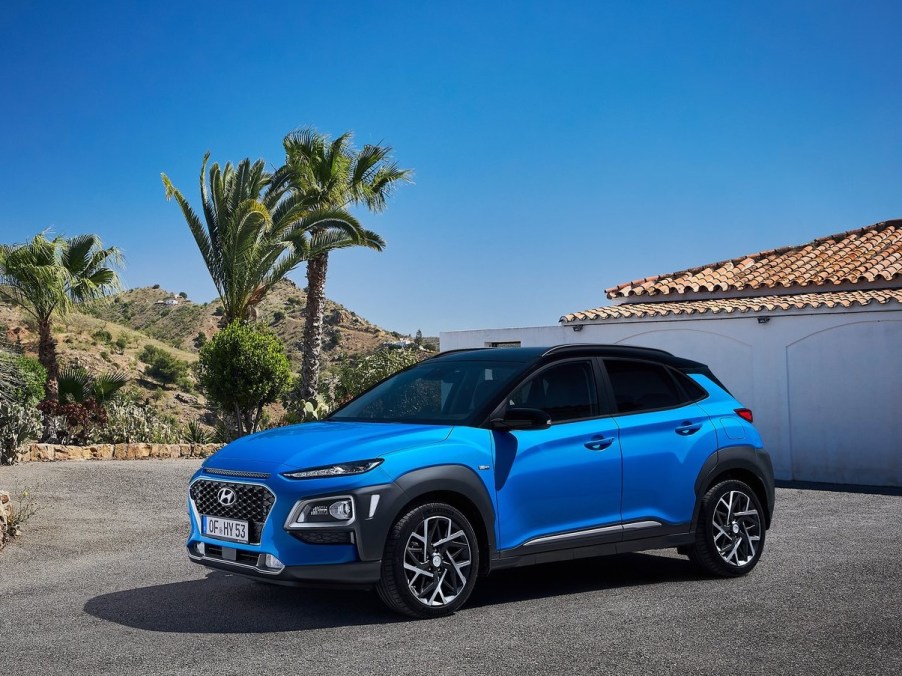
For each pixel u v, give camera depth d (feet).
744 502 22.91
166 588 21.40
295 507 17.21
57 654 15.76
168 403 261.03
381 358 77.97
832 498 40.27
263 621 17.89
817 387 49.06
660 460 21.54
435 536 18.17
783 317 50.29
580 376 21.42
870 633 16.84
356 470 17.51
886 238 64.75
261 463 18.12
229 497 18.19
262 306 494.18
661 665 14.87
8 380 49.90
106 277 73.36
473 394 20.49
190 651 15.80
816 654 15.51
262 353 61.26
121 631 17.34
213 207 75.72
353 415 21.66
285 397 73.05
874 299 46.83
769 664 14.94
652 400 22.30
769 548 26.66
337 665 14.85
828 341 48.83
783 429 50.11
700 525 22.13
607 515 20.66
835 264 60.90
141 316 519.60
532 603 19.48
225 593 20.62
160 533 30.45
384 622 17.69
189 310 513.04
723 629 17.13
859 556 25.14
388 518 17.44
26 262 67.72
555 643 16.15
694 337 53.88
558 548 19.85
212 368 61.57
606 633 16.84
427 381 21.76
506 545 19.11
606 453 20.70
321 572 17.11
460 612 18.60
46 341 70.33
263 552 17.37
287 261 76.02
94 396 69.72
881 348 47.09
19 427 49.44
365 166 80.23
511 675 14.34
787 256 66.64
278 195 77.36
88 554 26.94
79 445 57.21
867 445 47.29
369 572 17.28
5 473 43.27
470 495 18.52
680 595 20.26
